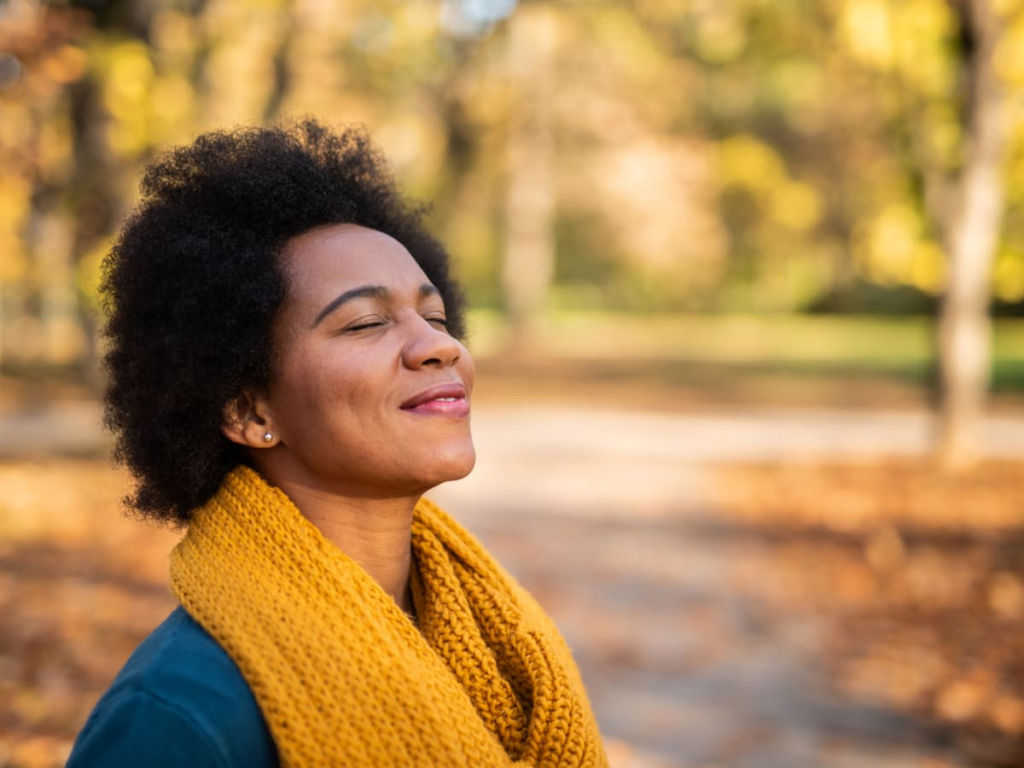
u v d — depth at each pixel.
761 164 22.34
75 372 18.95
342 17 10.48
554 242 37.03
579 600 6.42
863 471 10.57
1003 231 11.14
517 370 22.42
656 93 22.39
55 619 5.30
